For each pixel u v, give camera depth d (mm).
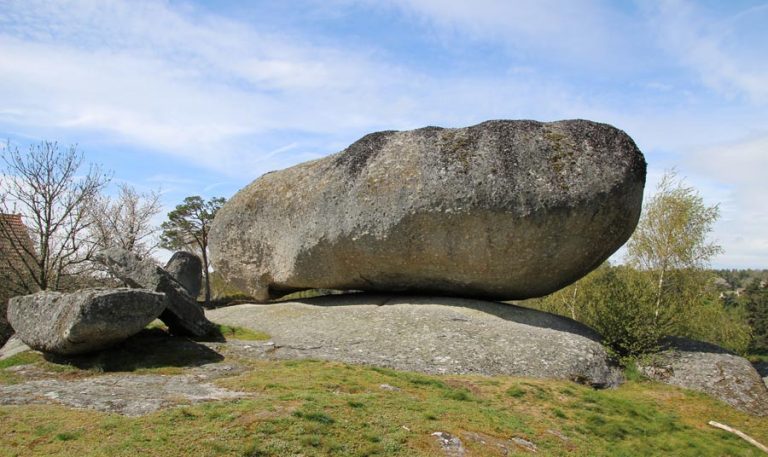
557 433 8625
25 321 11617
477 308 14398
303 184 16406
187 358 11102
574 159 13352
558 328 13789
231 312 16797
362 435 7176
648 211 18531
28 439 6496
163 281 12609
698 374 12672
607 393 11594
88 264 23672
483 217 13312
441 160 13953
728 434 10188
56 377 9758
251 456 6363
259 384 9125
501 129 14039
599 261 14492
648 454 8664
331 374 10062
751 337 27375
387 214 14234
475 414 8625
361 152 15461
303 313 15258
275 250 17016
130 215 29328
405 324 13383
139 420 7059
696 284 18625
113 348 11219
